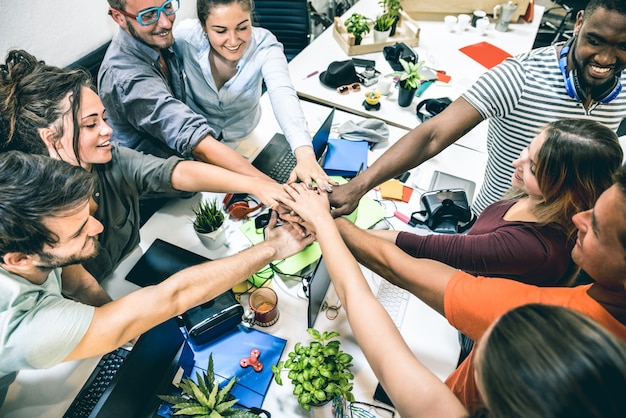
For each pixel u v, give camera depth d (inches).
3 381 40.3
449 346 52.0
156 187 54.7
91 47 83.9
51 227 31.7
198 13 61.4
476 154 77.0
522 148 55.7
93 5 80.7
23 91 40.7
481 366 19.3
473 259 42.7
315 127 82.4
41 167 31.0
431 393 25.1
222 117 77.2
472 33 107.8
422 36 106.4
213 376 44.0
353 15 101.4
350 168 71.6
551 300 28.0
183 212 67.2
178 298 39.2
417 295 35.7
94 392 46.0
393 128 83.0
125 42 59.2
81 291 48.8
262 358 50.5
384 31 99.2
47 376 48.2
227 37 61.6
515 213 43.6
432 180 71.1
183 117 58.1
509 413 17.3
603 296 26.1
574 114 51.4
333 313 54.9
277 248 48.4
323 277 51.6
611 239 23.6
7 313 32.7
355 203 49.2
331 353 41.8
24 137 41.8
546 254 39.1
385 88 87.7
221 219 60.2
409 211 67.4
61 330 33.1
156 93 58.7
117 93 60.3
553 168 37.2
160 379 44.4
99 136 47.0
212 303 52.0
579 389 15.5
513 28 110.0
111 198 53.2
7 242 30.8
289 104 66.8
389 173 49.4
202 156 59.8
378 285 57.8
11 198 29.6
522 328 17.8
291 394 47.9
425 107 84.4
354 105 87.4
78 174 32.7
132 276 57.4
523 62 51.4
